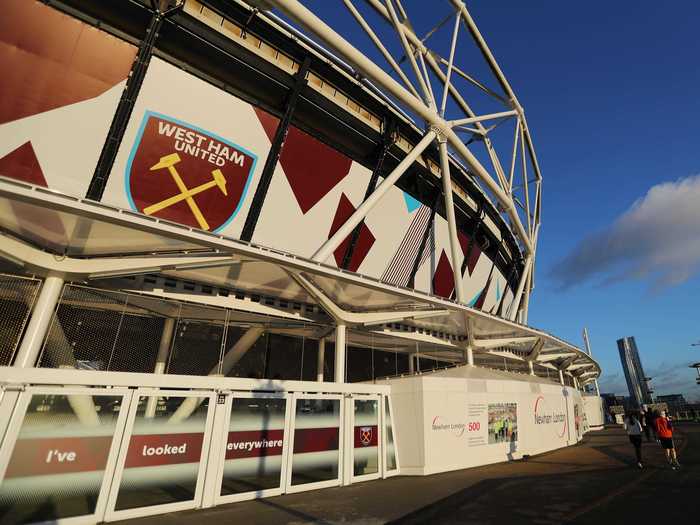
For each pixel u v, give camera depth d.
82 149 14.59
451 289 31.77
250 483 8.88
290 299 15.27
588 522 6.23
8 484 6.20
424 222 29.08
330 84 21.62
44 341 9.91
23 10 14.05
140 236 9.13
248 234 18.41
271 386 9.89
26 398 6.66
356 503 8.18
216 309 13.84
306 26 18.12
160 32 16.81
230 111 18.16
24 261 9.49
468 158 28.64
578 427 24.55
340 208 22.67
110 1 15.50
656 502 7.45
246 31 18.22
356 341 19.39
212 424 8.66
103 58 15.13
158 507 7.45
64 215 8.07
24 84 13.88
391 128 24.53
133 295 12.20
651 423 21.80
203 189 17.20
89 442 7.10
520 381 17.33
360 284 12.37
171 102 16.56
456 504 7.85
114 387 7.64
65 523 6.51
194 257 10.45
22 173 13.63
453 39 29.14
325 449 10.52
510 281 47.12
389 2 25.11
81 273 10.23
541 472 11.75
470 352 21.11
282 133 19.17
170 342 13.25
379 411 12.40
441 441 12.56
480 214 35.16
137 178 15.61
